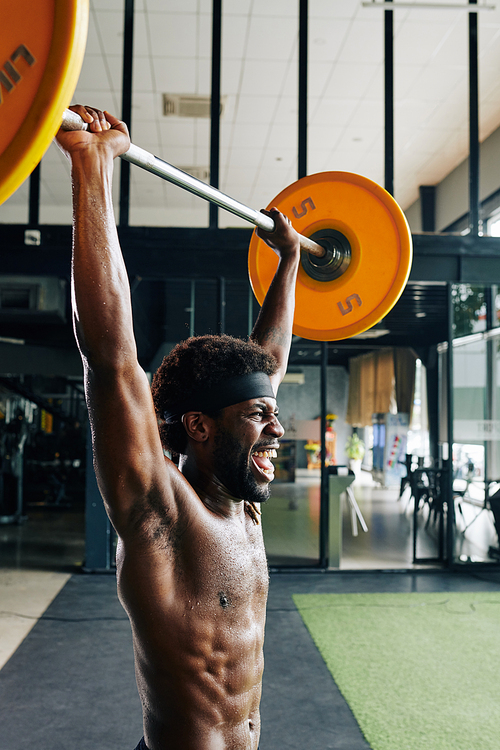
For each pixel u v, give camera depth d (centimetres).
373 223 144
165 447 98
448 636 387
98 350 72
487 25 571
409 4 514
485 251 557
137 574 79
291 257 129
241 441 88
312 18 558
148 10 543
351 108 714
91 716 284
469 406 762
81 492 1051
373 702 296
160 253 545
